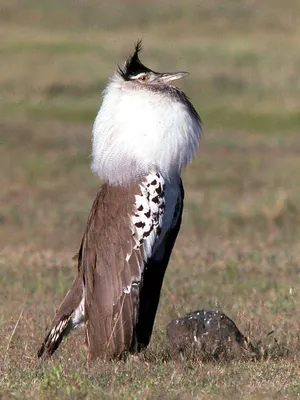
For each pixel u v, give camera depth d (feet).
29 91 144.25
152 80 40.88
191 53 180.55
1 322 46.37
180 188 40.86
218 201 88.33
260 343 41.63
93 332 38.73
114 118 40.01
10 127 125.80
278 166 108.78
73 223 80.18
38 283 56.80
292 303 50.93
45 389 32.60
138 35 197.77
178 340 40.63
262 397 32.42
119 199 39.34
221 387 34.17
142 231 38.93
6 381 35.09
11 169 104.47
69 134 125.39
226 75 165.07
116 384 34.68
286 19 211.82
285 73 168.04
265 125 138.72
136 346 38.83
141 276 38.81
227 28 207.92
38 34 186.50
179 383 34.78
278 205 82.28
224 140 125.49
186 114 40.63
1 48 165.07
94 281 39.01
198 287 55.93
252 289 55.62
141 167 39.42
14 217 81.92
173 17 214.69
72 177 101.50
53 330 39.83
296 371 37.09
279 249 69.26
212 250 68.18
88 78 155.74
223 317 41.19
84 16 208.44
